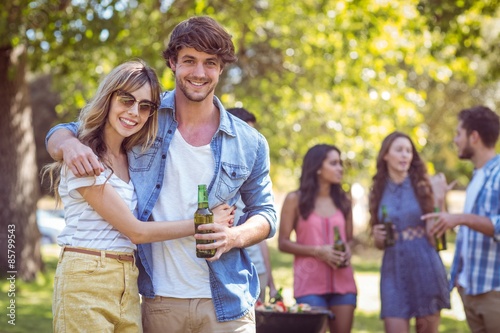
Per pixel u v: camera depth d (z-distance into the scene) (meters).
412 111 14.29
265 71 14.50
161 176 3.64
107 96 3.48
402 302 5.70
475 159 5.68
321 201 6.00
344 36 12.37
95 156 3.35
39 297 10.91
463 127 5.66
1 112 12.30
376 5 11.86
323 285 5.77
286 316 4.95
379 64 13.40
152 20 11.88
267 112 14.66
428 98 20.02
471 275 5.39
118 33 10.71
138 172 3.62
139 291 3.69
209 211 3.51
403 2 12.12
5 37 10.72
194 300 3.64
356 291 5.86
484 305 5.34
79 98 14.05
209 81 3.57
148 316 3.70
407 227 5.81
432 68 13.71
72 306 3.40
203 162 3.67
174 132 3.67
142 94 3.47
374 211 5.97
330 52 12.86
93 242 3.46
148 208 3.58
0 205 12.25
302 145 14.80
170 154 3.66
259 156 3.83
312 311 5.08
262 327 4.99
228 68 14.18
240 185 3.76
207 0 11.98
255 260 5.61
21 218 12.33
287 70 14.45
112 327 3.46
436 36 12.34
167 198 3.65
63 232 3.52
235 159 3.73
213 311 3.65
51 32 10.94
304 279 5.81
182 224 3.51
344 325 5.78
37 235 12.60
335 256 5.70
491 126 5.59
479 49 11.05
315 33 13.02
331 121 14.45
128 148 3.63
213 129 3.75
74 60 11.58
